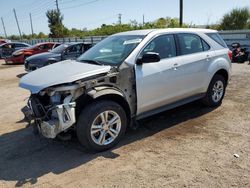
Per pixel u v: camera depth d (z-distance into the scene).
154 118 5.48
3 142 4.71
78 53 11.90
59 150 4.30
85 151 4.21
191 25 27.61
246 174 3.45
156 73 4.57
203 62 5.43
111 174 3.57
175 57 4.96
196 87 5.40
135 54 4.41
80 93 3.85
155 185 3.29
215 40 5.91
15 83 10.55
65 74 3.94
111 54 4.64
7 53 21.36
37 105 4.02
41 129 3.93
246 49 13.98
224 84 6.14
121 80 4.18
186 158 3.88
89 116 3.89
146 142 4.43
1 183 3.47
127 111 4.41
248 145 4.22
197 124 5.13
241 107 6.05
